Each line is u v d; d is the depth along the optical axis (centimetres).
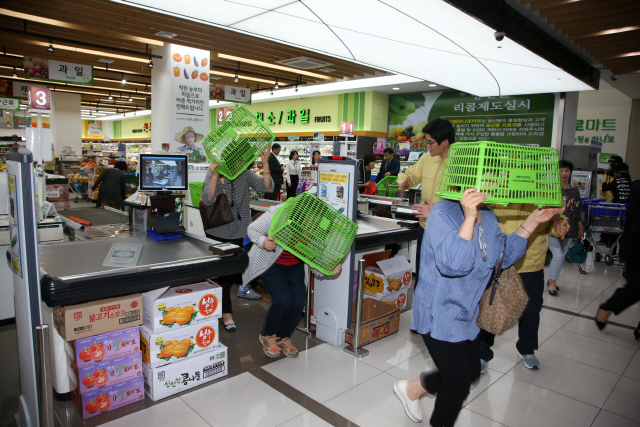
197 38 697
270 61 840
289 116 1550
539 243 263
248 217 316
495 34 434
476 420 220
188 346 235
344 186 279
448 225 152
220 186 296
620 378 272
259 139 297
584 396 248
